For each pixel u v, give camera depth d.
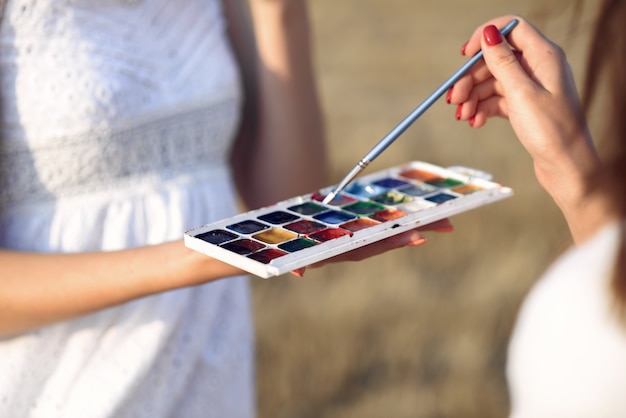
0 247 1.64
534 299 1.00
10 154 1.61
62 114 1.58
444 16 8.88
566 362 0.93
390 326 4.18
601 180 1.06
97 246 1.65
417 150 5.72
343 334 4.12
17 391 1.63
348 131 6.05
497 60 1.35
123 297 1.47
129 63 1.65
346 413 3.72
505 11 8.75
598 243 0.97
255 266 1.23
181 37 1.75
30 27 1.56
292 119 1.95
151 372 1.70
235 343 1.88
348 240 1.29
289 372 3.94
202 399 1.82
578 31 1.40
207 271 1.40
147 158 1.68
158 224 1.69
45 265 1.50
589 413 0.91
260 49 1.93
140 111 1.65
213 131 1.79
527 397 0.97
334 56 7.84
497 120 6.09
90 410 1.65
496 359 3.99
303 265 1.23
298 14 1.92
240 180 2.06
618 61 0.93
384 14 9.02
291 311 4.23
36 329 1.61
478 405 3.74
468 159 5.54
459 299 4.37
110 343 1.67
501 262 4.64
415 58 7.72
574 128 1.31
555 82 1.34
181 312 1.71
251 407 1.98
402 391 3.82
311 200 1.52
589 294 0.93
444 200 1.50
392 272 4.56
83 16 1.60
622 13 0.94
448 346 4.07
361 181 1.61
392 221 1.35
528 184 5.14
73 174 1.62
